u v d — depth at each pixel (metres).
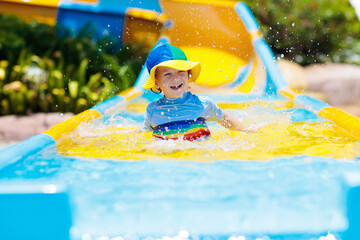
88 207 2.03
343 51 10.95
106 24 8.05
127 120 4.19
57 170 2.50
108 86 7.47
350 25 11.10
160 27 8.01
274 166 2.51
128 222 2.00
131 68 7.79
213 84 5.70
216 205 2.03
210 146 3.02
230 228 1.99
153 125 3.44
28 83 7.36
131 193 2.10
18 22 7.77
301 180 2.25
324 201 2.08
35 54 7.78
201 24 6.42
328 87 8.98
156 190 2.13
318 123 3.87
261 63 5.83
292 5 10.61
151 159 2.71
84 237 1.98
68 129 3.38
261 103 4.82
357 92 8.95
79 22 8.02
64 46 7.78
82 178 2.33
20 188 2.01
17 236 2.00
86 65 7.52
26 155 2.72
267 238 1.98
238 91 5.54
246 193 2.09
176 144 3.05
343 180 2.12
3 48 7.52
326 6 11.02
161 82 3.37
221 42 6.29
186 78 3.38
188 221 1.99
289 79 8.50
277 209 2.04
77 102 7.22
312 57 10.58
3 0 7.79
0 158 2.57
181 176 2.33
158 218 2.00
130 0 7.93
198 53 6.13
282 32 10.43
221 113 3.55
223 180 2.25
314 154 2.82
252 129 3.62
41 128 6.33
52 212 1.99
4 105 7.09
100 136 3.48
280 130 3.61
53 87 7.26
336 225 2.04
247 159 2.68
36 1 7.80
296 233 2.01
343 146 3.04
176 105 3.39
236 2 6.71
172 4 6.64
